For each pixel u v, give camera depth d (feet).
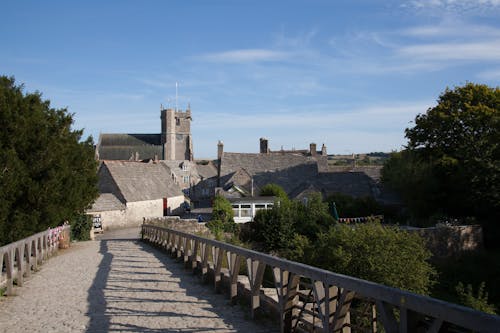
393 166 138.92
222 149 221.66
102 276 38.86
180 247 47.96
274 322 23.38
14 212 48.47
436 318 12.13
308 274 18.61
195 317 24.86
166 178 191.83
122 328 22.88
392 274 52.24
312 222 95.09
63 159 55.98
